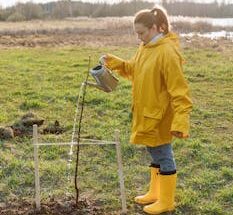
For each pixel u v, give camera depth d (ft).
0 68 40.29
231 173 17.88
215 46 56.80
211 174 17.88
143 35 14.10
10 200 15.99
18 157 19.49
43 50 54.60
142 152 19.98
